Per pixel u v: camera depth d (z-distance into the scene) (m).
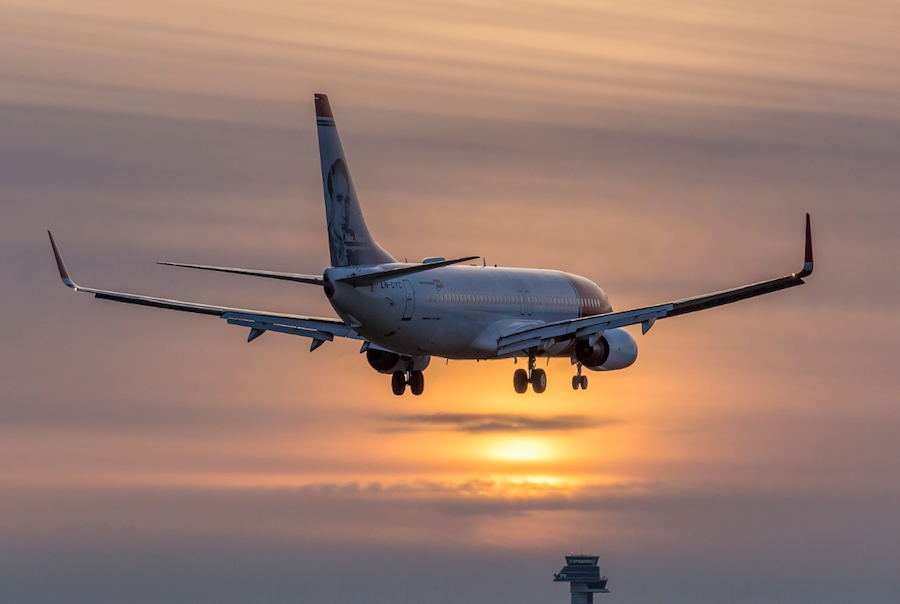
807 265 183.00
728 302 191.50
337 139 192.12
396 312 195.00
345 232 192.25
